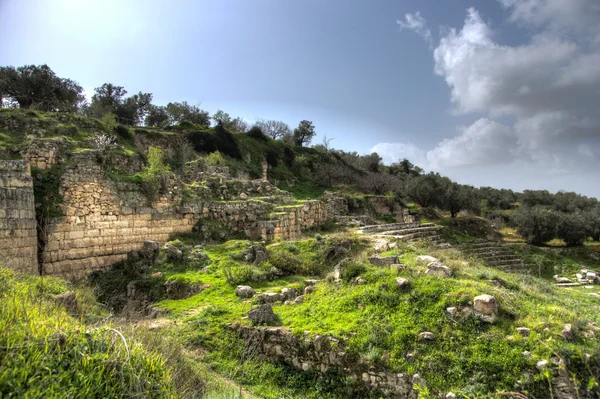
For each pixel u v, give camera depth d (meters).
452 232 29.06
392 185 47.38
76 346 5.17
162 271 14.70
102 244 16.45
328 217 28.64
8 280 7.96
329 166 48.66
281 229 21.38
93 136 26.27
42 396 4.30
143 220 18.09
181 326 9.87
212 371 8.24
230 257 15.52
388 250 15.73
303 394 7.85
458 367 7.19
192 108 57.72
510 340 7.45
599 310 11.28
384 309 9.01
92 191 16.44
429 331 7.98
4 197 11.98
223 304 11.32
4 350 4.67
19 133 23.44
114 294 14.16
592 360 6.74
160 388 5.34
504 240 33.66
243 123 63.12
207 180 23.84
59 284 10.24
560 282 22.23
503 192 64.81
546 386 6.57
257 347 9.00
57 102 38.75
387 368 7.53
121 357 5.36
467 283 9.46
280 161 47.19
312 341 8.43
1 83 35.06
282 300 11.30
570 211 45.94
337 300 9.96
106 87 50.56
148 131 35.25
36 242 13.73
